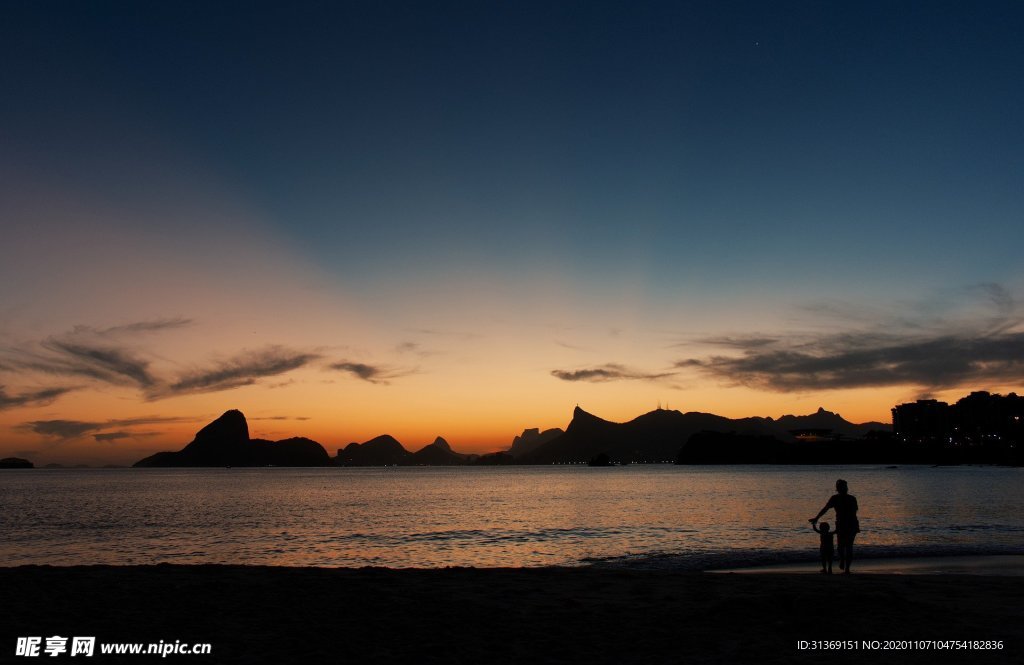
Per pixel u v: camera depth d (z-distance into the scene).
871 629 10.30
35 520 55.78
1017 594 13.89
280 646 9.66
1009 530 37.84
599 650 9.48
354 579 15.62
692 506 65.94
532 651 9.46
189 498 94.50
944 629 10.38
